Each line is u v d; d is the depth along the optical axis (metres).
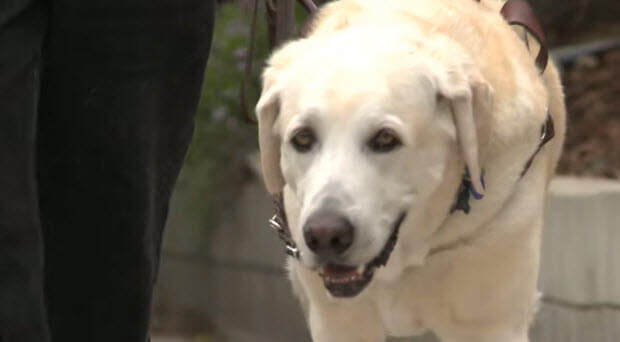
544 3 12.58
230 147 10.93
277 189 5.58
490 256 5.56
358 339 6.12
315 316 6.04
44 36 4.57
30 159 4.39
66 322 5.06
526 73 5.74
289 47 5.45
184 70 4.88
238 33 11.10
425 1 5.71
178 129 5.05
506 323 5.86
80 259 4.98
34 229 4.41
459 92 5.08
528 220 5.63
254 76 10.87
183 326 11.69
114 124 4.75
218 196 10.95
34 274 4.43
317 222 4.79
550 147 6.22
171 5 4.65
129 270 5.00
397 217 5.11
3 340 4.42
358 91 4.93
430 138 5.08
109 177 4.83
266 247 10.44
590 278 8.13
